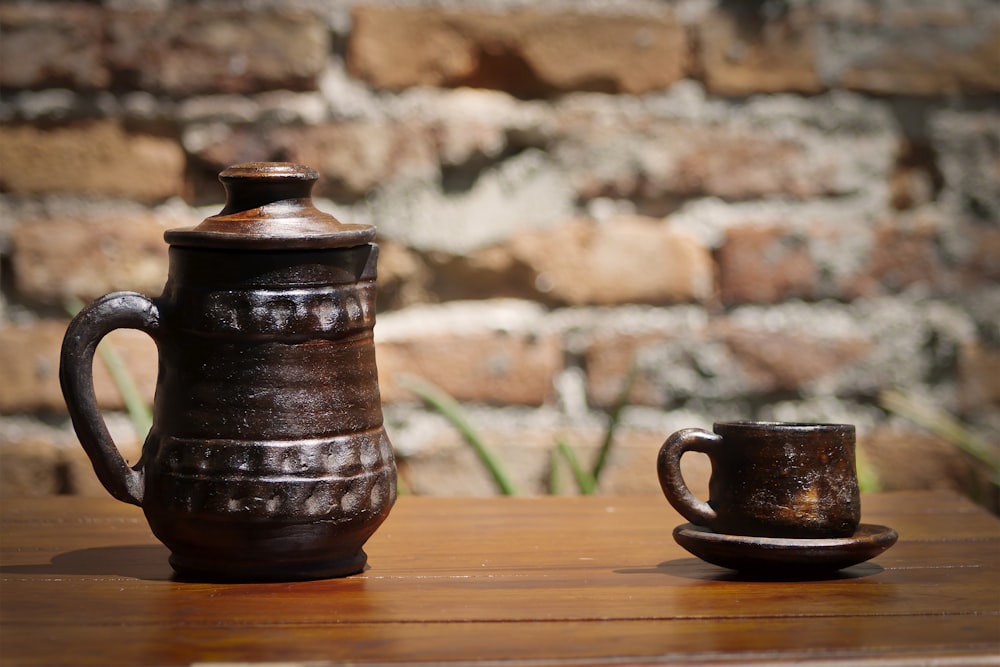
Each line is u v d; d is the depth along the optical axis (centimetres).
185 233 107
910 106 186
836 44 183
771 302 183
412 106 179
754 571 111
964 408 186
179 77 177
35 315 177
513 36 180
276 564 109
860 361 184
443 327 179
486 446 167
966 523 132
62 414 177
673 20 182
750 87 183
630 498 145
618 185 182
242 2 177
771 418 184
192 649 95
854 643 96
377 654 94
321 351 108
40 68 176
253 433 107
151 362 176
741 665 92
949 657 93
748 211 184
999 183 186
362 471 109
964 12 186
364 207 179
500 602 104
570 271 181
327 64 179
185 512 107
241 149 178
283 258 107
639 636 97
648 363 181
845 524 110
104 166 176
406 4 179
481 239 180
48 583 109
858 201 185
